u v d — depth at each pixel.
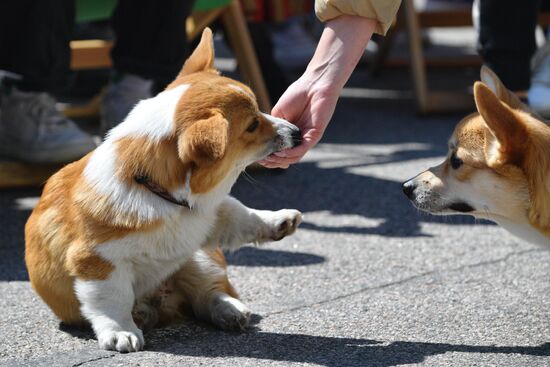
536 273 5.74
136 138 4.59
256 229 5.01
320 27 14.21
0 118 7.77
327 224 6.89
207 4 8.52
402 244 6.41
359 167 8.43
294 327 4.93
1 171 7.77
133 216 4.49
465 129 4.88
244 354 4.54
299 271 5.89
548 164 4.48
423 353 4.52
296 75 12.41
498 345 4.62
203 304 4.99
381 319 5.02
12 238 6.61
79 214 4.61
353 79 13.02
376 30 5.09
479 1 8.62
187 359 4.48
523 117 4.62
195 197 4.56
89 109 10.17
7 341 4.80
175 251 4.68
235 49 8.95
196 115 4.53
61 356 4.56
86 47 9.42
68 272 4.67
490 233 6.62
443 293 5.43
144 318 4.92
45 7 7.15
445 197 4.96
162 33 7.61
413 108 10.98
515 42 8.53
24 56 7.24
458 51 14.48
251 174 8.30
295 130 4.88
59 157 7.65
